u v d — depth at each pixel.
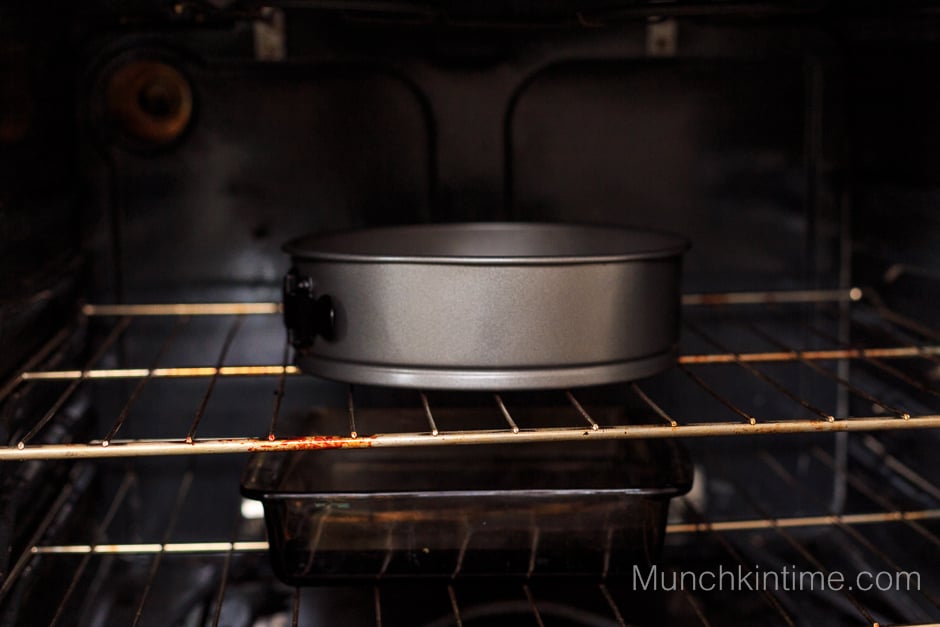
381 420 1.07
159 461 1.22
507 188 1.20
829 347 1.27
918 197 1.09
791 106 1.23
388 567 0.87
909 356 1.12
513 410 1.07
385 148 1.19
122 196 1.17
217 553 1.11
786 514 1.29
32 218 0.95
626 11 0.89
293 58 1.16
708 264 1.25
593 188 1.22
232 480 1.22
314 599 1.14
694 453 1.28
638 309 0.88
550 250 1.07
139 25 1.13
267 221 1.19
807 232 1.26
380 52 1.17
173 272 1.19
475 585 0.90
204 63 1.15
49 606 0.97
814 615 1.09
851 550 1.23
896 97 1.14
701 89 1.21
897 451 1.16
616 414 1.07
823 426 0.80
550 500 0.84
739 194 1.24
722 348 1.11
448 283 0.84
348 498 0.83
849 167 1.25
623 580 0.89
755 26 1.19
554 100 1.20
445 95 1.18
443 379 0.85
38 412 0.97
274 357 1.21
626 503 0.87
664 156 1.22
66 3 1.07
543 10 0.90
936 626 0.82
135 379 1.20
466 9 0.91
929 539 1.07
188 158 1.17
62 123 1.11
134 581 1.18
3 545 0.81
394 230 1.05
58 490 1.02
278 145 1.18
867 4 0.95
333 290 0.88
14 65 0.93
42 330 1.02
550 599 1.14
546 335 0.84
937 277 1.07
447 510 0.86
